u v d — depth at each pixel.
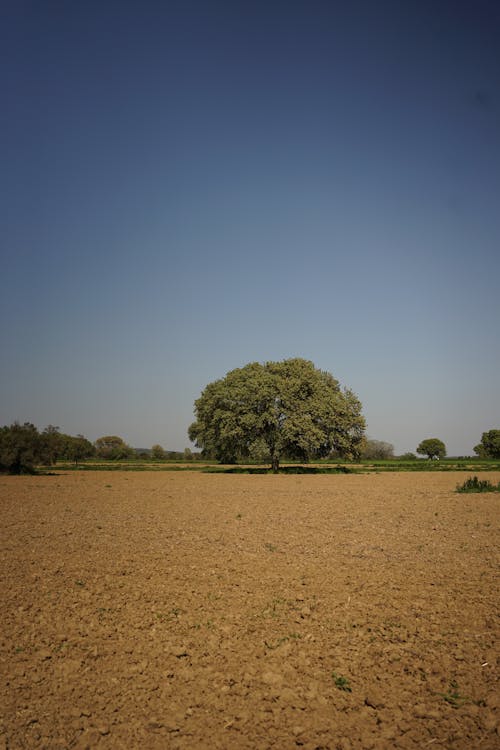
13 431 59.19
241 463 109.50
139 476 56.53
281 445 63.50
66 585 11.59
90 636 8.77
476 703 6.77
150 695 7.02
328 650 8.21
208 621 9.37
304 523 20.72
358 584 11.59
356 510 25.08
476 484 36.66
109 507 26.50
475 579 11.96
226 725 6.37
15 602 10.45
